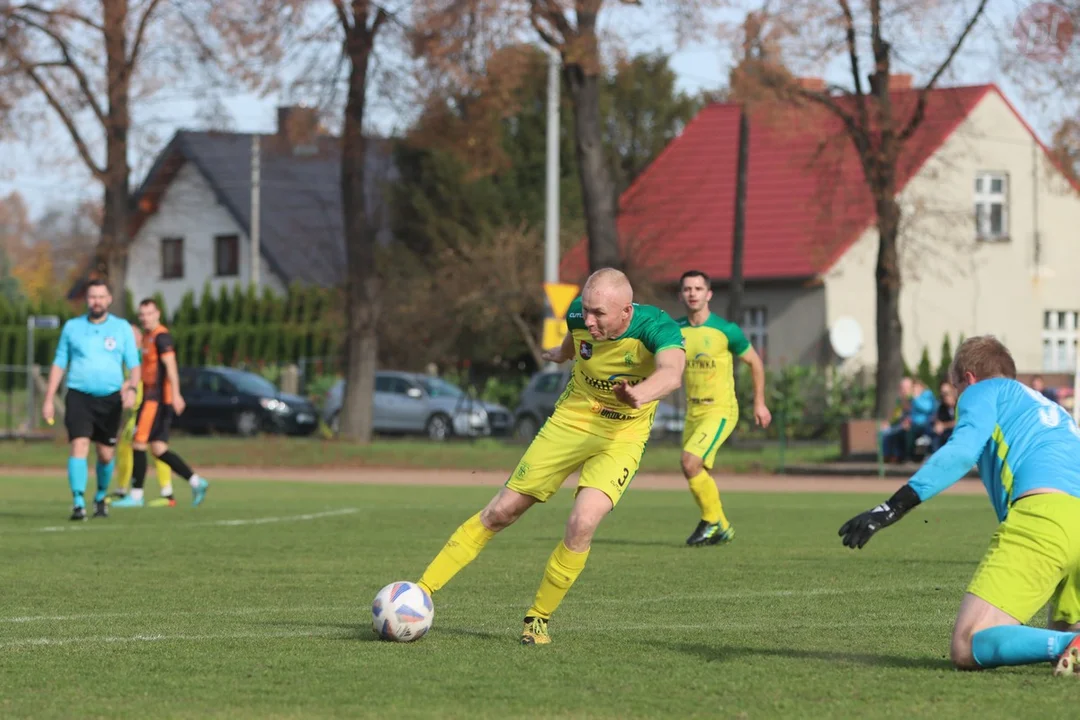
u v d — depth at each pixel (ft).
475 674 44.98
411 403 295.28
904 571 77.36
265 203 460.55
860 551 89.10
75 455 111.55
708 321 92.99
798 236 325.01
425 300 350.02
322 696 41.42
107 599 65.51
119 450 133.28
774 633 54.24
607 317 48.34
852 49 233.14
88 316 112.06
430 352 355.77
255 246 412.57
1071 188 257.55
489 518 51.70
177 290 473.67
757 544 94.12
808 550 89.76
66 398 112.06
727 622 57.57
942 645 51.24
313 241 415.03
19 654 49.01
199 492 128.67
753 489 172.76
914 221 266.77
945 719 37.99
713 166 353.10
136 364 112.68
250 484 179.32
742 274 279.69
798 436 293.23
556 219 244.22
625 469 50.90
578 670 45.75
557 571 50.85
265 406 293.23
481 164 259.39
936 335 325.83
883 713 38.78
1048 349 336.08
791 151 340.18
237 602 64.44
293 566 79.97
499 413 298.35
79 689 42.63
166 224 473.67
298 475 204.13
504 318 346.13
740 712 38.99
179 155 462.19
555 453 51.08
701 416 93.09
